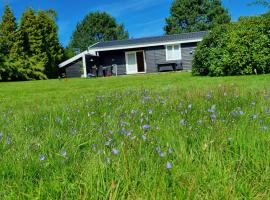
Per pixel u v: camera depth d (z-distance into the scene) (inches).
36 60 1587.1
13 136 159.8
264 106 198.7
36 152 135.0
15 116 225.0
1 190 103.2
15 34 1617.9
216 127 150.4
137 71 1414.9
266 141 129.2
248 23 692.7
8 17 1643.7
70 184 104.3
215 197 95.0
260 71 681.6
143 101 251.8
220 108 205.8
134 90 378.3
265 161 114.4
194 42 1323.8
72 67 1433.3
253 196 98.3
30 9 1654.8
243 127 145.8
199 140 137.4
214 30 727.1
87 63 1352.1
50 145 143.1
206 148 124.0
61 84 728.3
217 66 697.0
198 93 273.4
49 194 100.0
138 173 107.9
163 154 117.2
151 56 1378.0
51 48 1656.0
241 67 684.7
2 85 792.3
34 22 1638.8
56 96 476.4
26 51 1637.6
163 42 1330.0
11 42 1611.7
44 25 1662.2
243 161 115.6
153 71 1379.2
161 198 94.0
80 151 137.5
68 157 125.9
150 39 1418.6
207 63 714.8
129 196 97.3
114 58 1432.1
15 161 122.6
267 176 106.2
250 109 193.5
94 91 509.4
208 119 169.5
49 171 115.7
